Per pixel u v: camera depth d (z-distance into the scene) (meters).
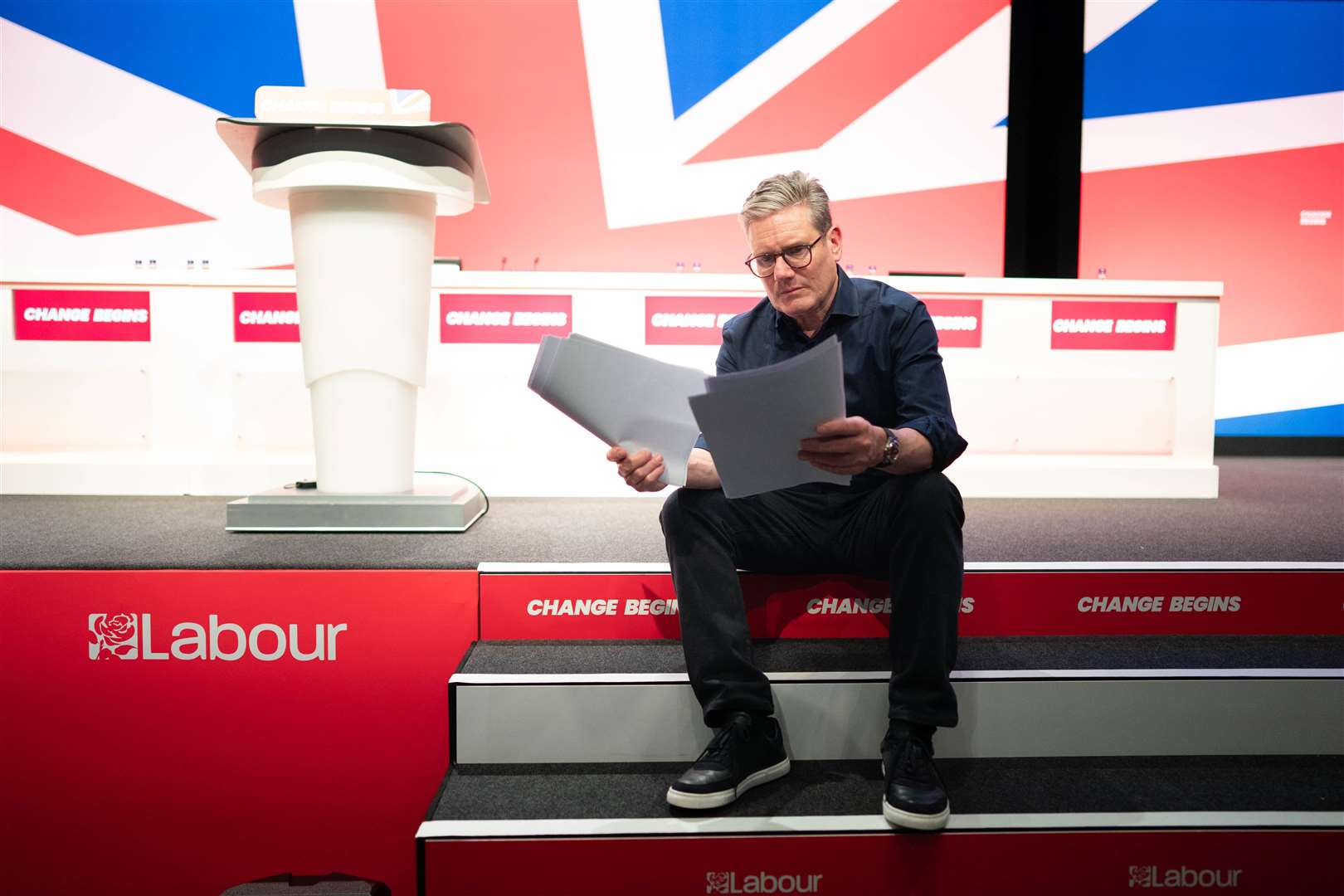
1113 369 2.85
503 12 4.34
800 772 1.48
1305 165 4.62
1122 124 4.58
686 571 1.44
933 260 4.59
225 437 2.75
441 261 3.14
